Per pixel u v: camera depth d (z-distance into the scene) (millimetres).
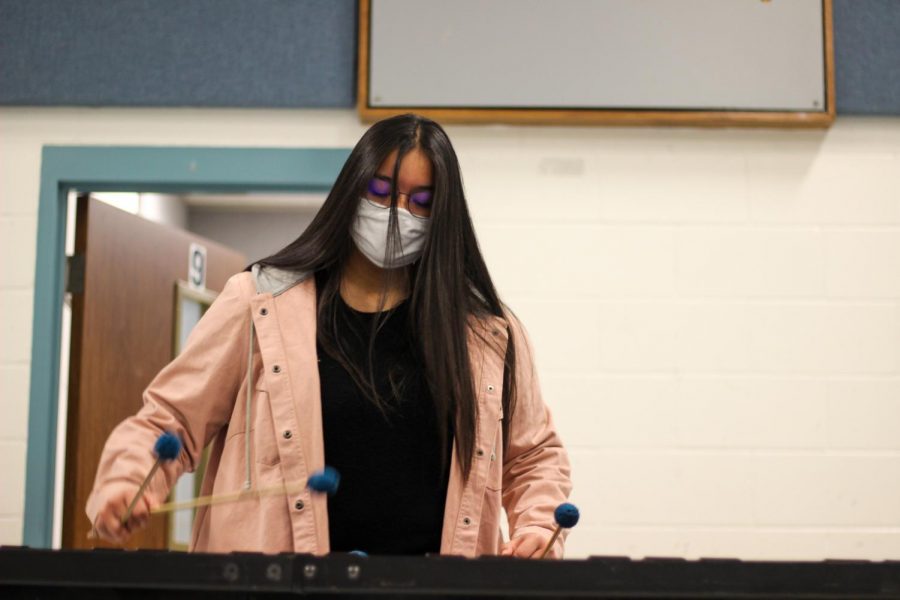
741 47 3547
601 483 3420
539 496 2029
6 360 3492
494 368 2021
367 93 3506
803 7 3562
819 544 3400
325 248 1992
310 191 3637
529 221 3531
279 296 1974
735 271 3520
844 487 3428
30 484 3432
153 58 3588
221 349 1950
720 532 3404
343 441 1891
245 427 1936
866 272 3531
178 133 3590
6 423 3463
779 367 3482
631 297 3504
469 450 1924
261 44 3596
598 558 1301
